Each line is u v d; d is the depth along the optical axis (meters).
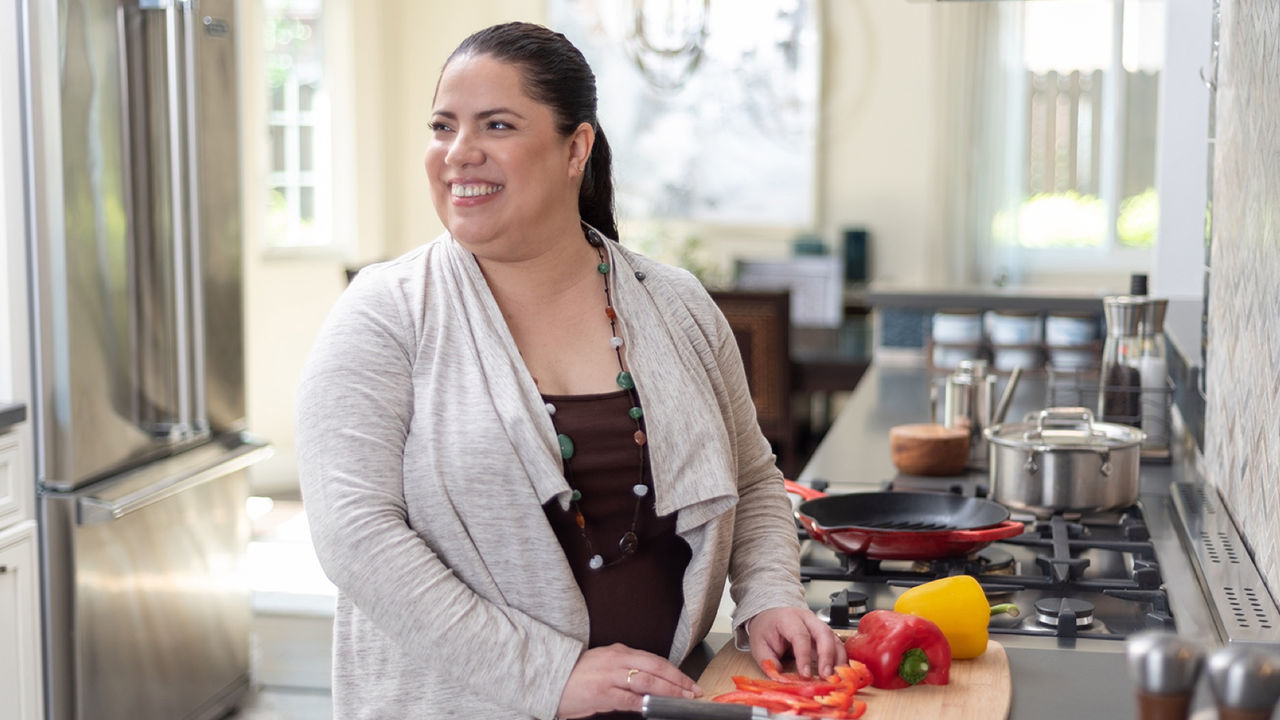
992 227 6.20
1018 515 2.02
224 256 3.28
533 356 1.39
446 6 6.66
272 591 4.14
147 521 2.98
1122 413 2.47
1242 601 1.51
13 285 2.63
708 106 6.52
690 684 1.26
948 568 1.73
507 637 1.25
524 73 1.33
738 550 1.49
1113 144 6.22
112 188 2.82
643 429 1.38
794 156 6.46
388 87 6.66
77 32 2.71
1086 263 6.33
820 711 1.21
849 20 6.33
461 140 1.32
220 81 3.24
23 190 2.65
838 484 2.32
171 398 3.05
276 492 5.73
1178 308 3.29
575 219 1.42
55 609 2.72
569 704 1.25
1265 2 1.69
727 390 1.51
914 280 6.41
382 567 1.25
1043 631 1.49
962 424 2.48
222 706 3.31
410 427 1.33
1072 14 6.17
